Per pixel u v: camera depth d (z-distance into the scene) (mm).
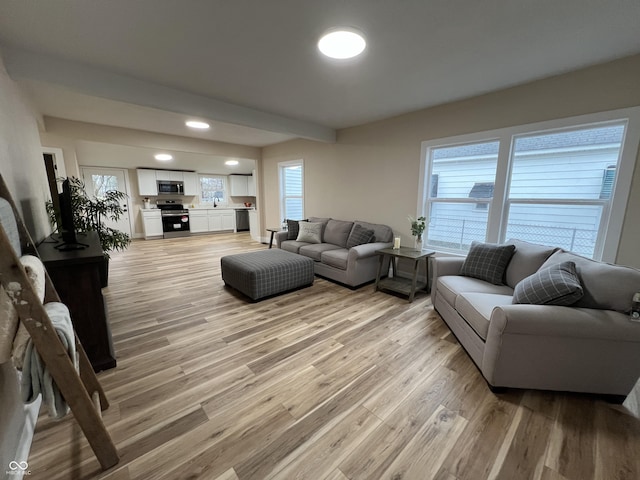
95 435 1173
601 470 1230
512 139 2883
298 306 3033
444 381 1820
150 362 1996
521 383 1680
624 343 1554
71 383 1101
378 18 1719
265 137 5137
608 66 2305
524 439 1387
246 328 2518
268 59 2246
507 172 2953
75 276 1796
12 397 1220
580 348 1596
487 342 1751
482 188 3254
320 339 2334
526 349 1633
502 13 1676
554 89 2576
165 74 2529
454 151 3422
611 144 2438
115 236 3609
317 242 4555
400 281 3729
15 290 970
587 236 2611
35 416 1448
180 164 7379
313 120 4047
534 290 1764
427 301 3195
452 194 3506
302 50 2105
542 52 2148
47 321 1031
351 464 1245
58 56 2205
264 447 1325
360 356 2092
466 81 2688
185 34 1902
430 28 1828
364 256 3539
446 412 1558
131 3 1583
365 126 4215
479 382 1814
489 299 2074
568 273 1775
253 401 1624
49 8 1616
